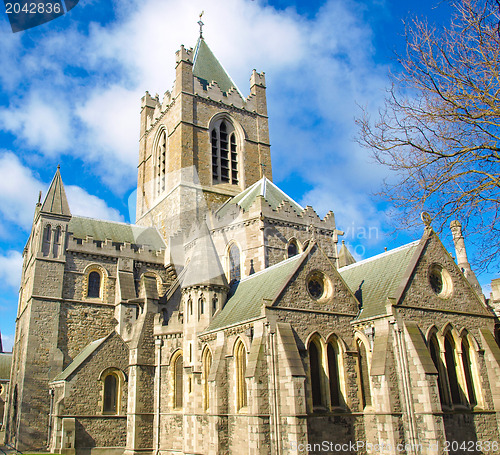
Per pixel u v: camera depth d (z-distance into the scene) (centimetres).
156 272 6112
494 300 4306
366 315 3666
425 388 3162
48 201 5662
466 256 4819
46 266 5431
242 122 7706
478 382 3656
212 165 7188
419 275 3681
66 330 5362
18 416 5028
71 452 4225
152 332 4641
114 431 4503
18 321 6381
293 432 3072
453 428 3356
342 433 3356
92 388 4525
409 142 2112
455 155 2048
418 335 3384
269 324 3369
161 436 4278
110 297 5750
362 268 4388
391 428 3153
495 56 1866
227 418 3650
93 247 5788
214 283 4438
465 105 2009
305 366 3394
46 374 5075
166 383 4419
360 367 3628
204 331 4181
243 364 3647
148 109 8531
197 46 8338
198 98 7325
